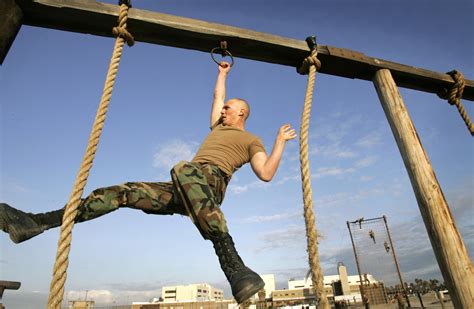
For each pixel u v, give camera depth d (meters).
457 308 2.47
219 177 2.35
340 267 48.34
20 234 1.84
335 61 3.21
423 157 2.93
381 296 24.64
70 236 1.74
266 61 3.13
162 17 2.62
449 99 3.75
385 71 3.36
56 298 1.58
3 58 2.30
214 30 2.75
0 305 4.70
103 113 2.10
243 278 1.70
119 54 2.38
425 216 2.78
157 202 2.35
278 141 2.36
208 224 1.95
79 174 1.87
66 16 2.43
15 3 2.27
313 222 2.05
